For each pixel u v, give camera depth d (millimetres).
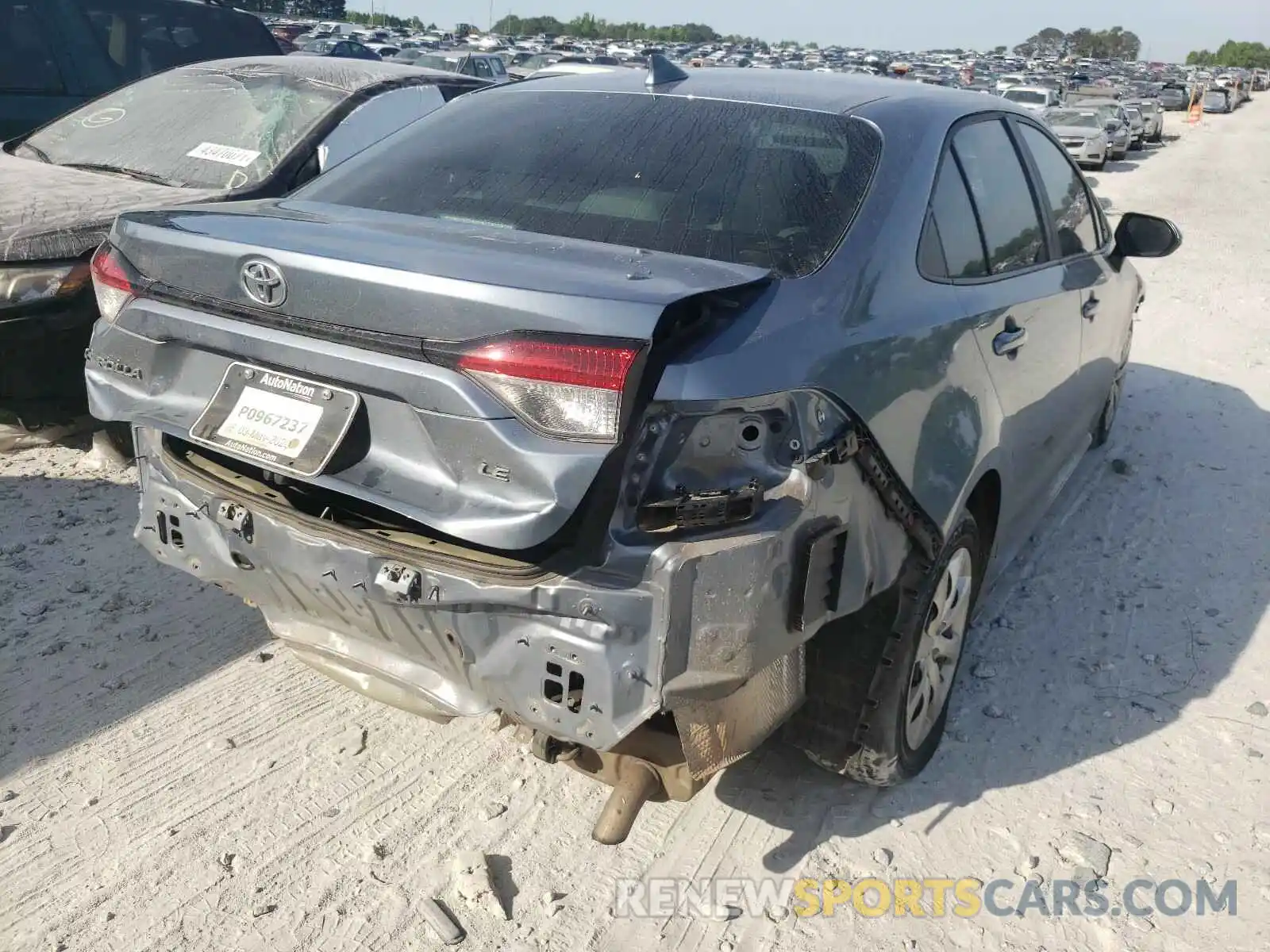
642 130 3016
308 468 2303
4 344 4363
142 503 2805
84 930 2492
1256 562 4641
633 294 2076
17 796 2879
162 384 2645
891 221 2744
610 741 2123
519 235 2566
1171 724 3447
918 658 2896
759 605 2152
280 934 2514
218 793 2936
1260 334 8938
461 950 2492
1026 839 2914
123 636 3605
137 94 6484
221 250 2395
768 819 2943
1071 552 4648
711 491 2131
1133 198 19453
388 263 2174
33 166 5695
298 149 5734
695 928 2586
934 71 74812
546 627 2141
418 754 3141
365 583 2299
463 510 2113
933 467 2725
